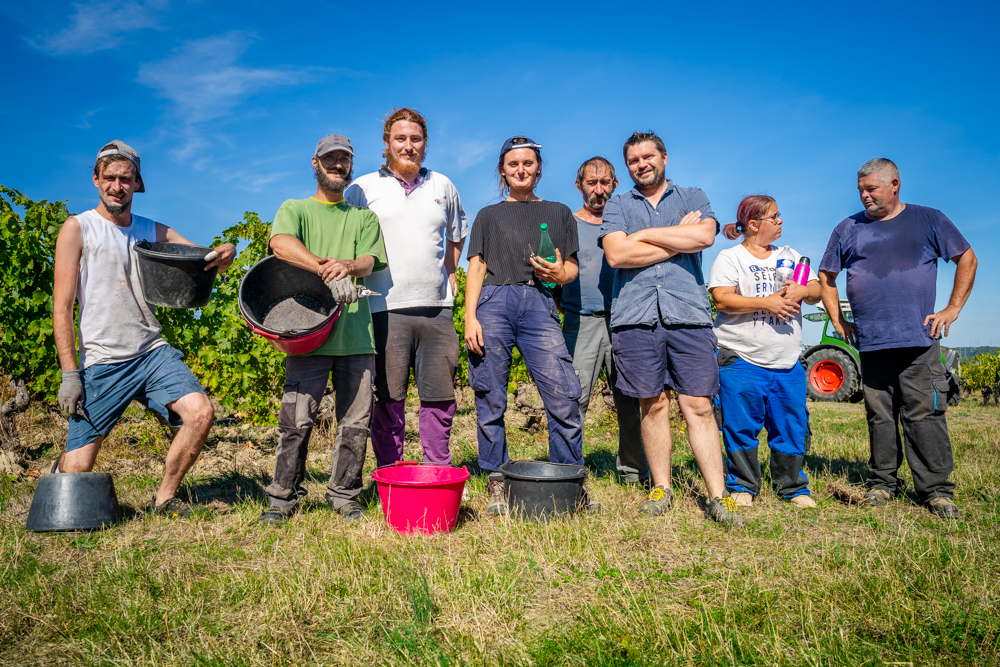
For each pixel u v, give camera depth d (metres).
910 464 3.92
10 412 5.45
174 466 3.69
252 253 7.17
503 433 4.05
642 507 3.73
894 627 2.18
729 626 2.21
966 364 14.88
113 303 3.54
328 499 3.77
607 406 8.20
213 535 3.31
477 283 3.97
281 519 3.54
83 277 3.52
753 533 3.33
